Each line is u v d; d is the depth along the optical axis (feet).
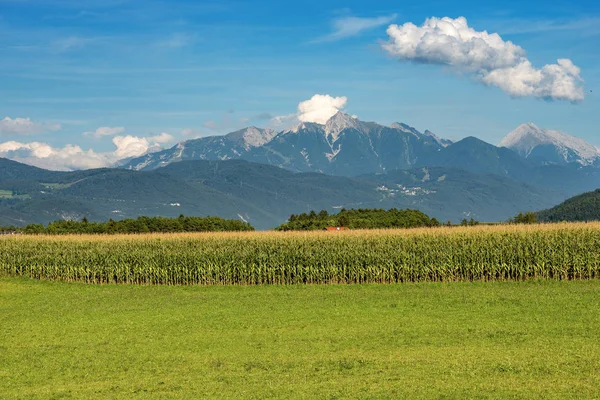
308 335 83.25
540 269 137.28
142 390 60.18
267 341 80.64
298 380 61.16
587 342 73.05
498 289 123.54
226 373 65.26
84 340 84.99
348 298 117.60
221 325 93.04
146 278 157.99
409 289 128.88
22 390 61.93
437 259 140.56
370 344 76.48
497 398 52.54
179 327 92.53
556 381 56.75
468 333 80.79
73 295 136.46
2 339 87.04
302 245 149.48
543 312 94.63
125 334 88.53
